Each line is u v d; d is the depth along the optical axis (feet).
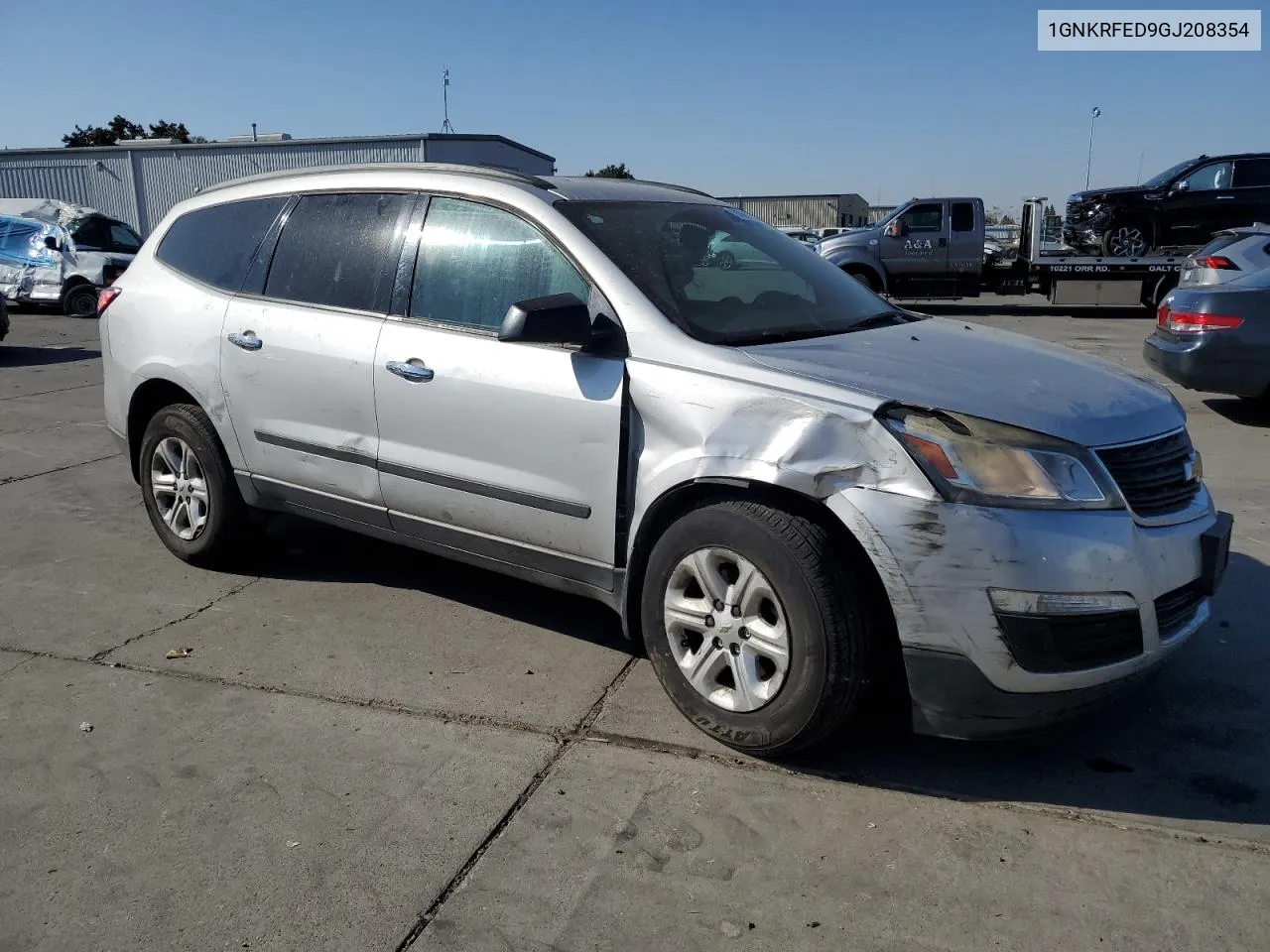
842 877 8.49
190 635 13.50
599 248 11.43
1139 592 9.23
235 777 10.06
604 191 12.80
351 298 13.38
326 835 9.12
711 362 10.38
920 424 9.23
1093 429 9.52
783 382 9.95
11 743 10.75
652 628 10.85
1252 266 25.41
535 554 11.95
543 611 14.29
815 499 9.44
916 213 61.11
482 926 7.97
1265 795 9.61
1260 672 12.07
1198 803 9.50
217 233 15.34
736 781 9.89
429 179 13.10
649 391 10.55
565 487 11.30
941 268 61.16
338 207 13.91
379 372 12.74
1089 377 10.74
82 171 100.58
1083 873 8.50
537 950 7.72
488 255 12.24
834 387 9.75
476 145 92.17
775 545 9.56
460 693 11.79
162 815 9.45
